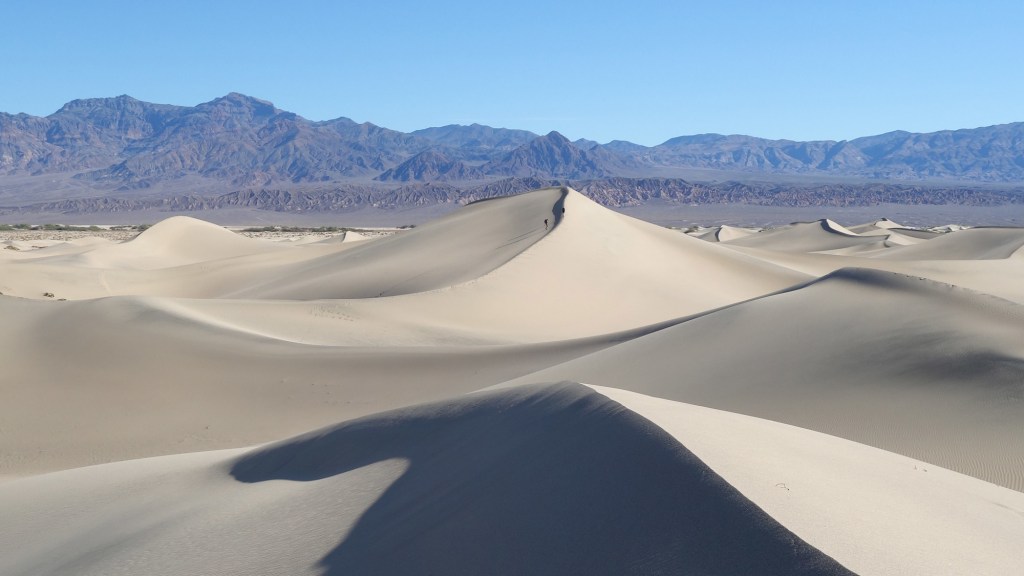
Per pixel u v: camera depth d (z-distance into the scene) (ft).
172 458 66.74
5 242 497.46
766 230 538.47
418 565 31.76
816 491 30.78
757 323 89.20
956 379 64.85
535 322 161.27
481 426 44.98
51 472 69.21
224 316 142.51
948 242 339.16
